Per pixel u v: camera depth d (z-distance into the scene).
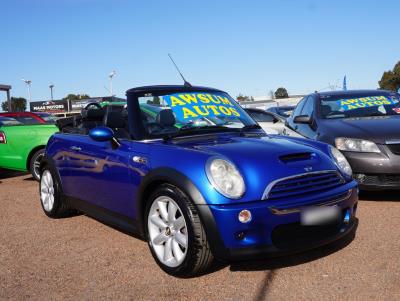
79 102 49.31
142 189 3.68
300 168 3.37
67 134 5.28
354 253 3.79
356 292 3.08
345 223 3.62
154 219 3.64
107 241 4.48
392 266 3.48
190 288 3.28
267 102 28.67
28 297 3.26
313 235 3.38
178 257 3.42
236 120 4.50
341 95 7.04
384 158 5.12
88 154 4.53
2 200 6.77
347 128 5.65
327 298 3.02
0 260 4.07
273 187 3.20
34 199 6.77
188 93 4.55
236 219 3.08
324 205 3.33
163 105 4.29
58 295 3.28
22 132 7.98
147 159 3.66
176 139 3.93
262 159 3.34
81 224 5.17
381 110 6.50
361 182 5.26
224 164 3.21
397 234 4.22
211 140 3.89
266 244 3.16
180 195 3.30
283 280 3.34
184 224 3.34
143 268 3.72
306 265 3.59
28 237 4.75
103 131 4.00
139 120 4.09
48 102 50.66
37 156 8.00
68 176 5.00
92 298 3.21
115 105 4.86
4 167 8.20
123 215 4.07
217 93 4.82
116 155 4.06
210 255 3.26
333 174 3.56
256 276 3.43
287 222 3.19
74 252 4.20
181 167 3.32
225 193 3.11
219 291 3.21
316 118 6.47
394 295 3.00
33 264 3.94
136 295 3.22
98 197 4.45
